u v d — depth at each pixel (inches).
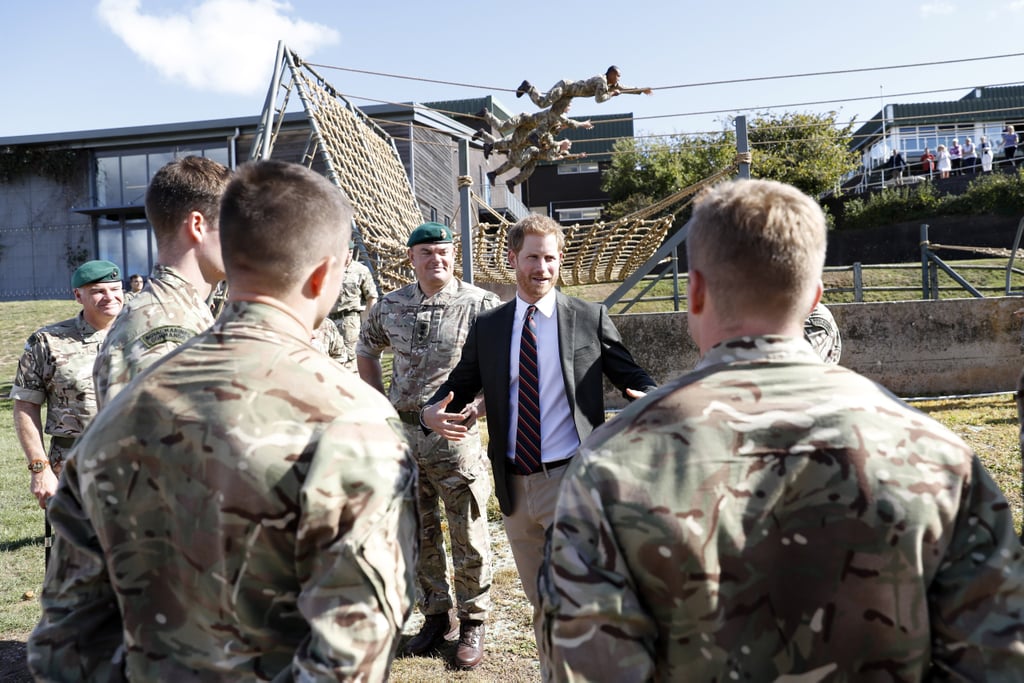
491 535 204.4
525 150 307.1
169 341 69.2
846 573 45.0
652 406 49.7
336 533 48.7
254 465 49.0
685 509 45.4
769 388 48.6
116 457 51.9
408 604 50.6
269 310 55.8
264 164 58.0
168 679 49.9
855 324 369.1
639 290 786.8
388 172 512.4
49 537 131.2
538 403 116.3
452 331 144.9
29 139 1032.8
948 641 45.1
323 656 46.0
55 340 166.6
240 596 49.3
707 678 45.3
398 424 55.0
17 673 138.1
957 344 367.6
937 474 45.9
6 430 392.5
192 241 74.8
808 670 45.1
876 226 1170.6
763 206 50.3
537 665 135.3
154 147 1029.8
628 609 44.5
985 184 1107.9
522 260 118.3
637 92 289.1
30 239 1072.8
